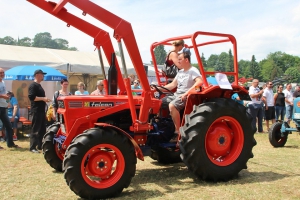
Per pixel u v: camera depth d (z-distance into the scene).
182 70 4.85
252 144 4.64
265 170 4.99
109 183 3.81
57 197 3.83
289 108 10.98
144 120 4.30
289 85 11.50
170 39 4.91
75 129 4.10
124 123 4.61
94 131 3.80
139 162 5.72
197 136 4.21
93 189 3.71
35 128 6.78
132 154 3.95
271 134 7.26
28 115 10.31
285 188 4.05
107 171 3.90
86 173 3.84
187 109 4.57
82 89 8.48
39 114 6.79
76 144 3.70
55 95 7.28
